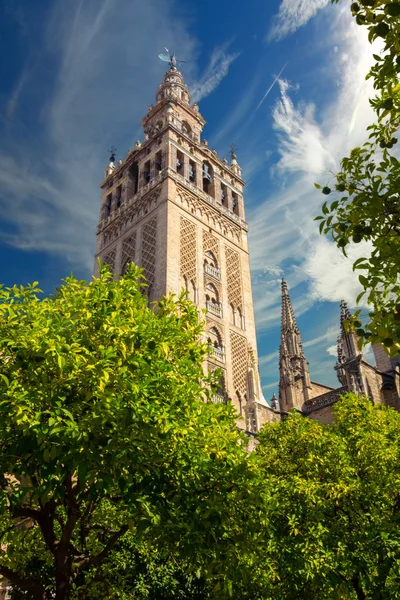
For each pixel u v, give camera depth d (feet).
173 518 36.22
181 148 178.19
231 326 159.33
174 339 47.14
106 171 207.00
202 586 65.72
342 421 70.33
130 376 37.32
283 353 164.25
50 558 52.95
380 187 25.31
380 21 22.68
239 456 42.96
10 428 35.14
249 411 139.13
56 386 34.91
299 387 159.63
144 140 202.08
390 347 23.09
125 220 177.06
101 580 48.03
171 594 64.34
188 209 166.91
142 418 35.55
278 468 63.72
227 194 191.21
